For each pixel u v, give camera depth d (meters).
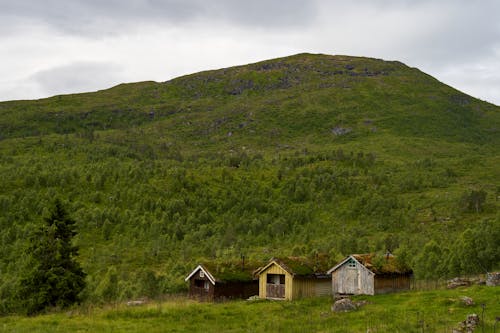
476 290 54.72
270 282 65.62
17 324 45.09
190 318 47.78
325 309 53.19
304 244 168.50
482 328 36.69
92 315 49.31
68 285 61.44
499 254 96.06
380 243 159.38
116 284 102.56
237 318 48.44
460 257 98.56
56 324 45.16
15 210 192.88
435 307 47.78
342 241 156.75
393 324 41.41
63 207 66.94
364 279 63.44
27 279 60.47
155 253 163.50
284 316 48.88
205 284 66.62
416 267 106.81
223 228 196.88
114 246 171.12
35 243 63.38
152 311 49.56
